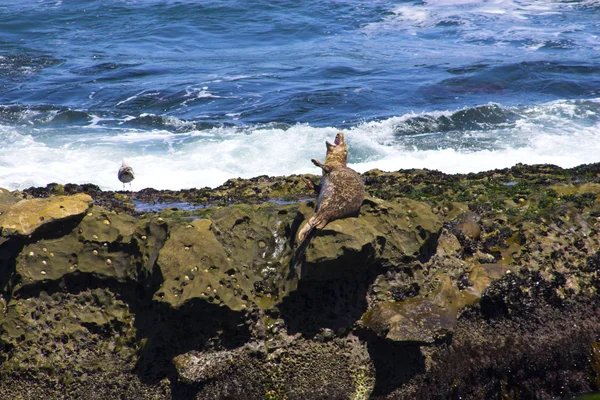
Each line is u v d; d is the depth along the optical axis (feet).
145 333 88.74
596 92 241.55
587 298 98.78
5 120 203.31
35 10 407.64
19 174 158.51
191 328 86.33
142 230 90.53
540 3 405.80
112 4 420.77
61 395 87.15
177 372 85.61
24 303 88.17
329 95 238.07
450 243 99.66
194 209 103.55
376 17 386.32
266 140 182.29
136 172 161.68
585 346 94.89
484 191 117.39
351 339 90.38
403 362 90.38
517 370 93.09
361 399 89.76
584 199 112.78
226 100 232.73
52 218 88.48
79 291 90.53
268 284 91.76
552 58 286.46
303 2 421.18
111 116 211.82
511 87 248.93
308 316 90.12
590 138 184.44
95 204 103.19
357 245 84.02
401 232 94.53
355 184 89.04
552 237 103.81
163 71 278.87
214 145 179.73
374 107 225.35
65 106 222.07
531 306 95.35
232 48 330.34
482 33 342.85
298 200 111.34
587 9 387.75
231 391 87.45
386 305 90.99
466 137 187.83
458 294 94.79
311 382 89.35
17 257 88.02
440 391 90.63
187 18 389.19
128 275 90.22
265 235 95.25
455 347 92.27
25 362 86.74
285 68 283.38
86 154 173.47
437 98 236.63
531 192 115.55
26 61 294.46
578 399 92.63
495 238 103.55
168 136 189.57
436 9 398.62
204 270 85.46
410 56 301.84
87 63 293.02
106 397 87.76
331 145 96.07
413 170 132.05
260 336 88.48
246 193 117.50
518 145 180.24
